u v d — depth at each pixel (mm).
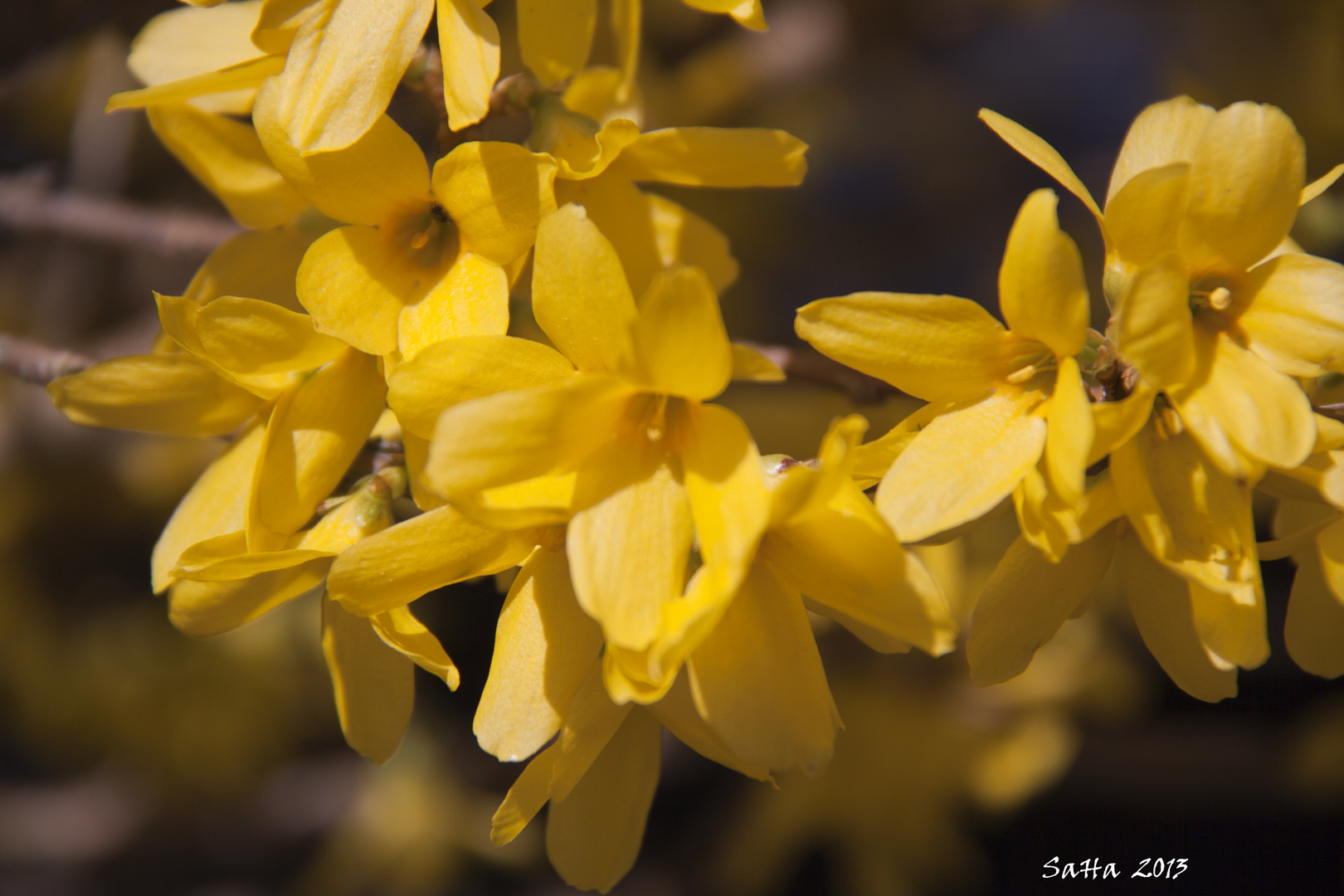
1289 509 264
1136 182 246
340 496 265
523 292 269
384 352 254
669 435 246
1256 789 449
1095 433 243
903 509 241
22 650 467
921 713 410
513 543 249
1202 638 249
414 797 460
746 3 260
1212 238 248
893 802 407
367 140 253
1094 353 251
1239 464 245
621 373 240
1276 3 411
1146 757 455
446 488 236
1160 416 251
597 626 250
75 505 482
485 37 253
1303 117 392
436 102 265
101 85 435
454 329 252
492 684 250
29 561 481
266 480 258
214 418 265
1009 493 243
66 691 466
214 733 463
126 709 464
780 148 260
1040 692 403
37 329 489
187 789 491
